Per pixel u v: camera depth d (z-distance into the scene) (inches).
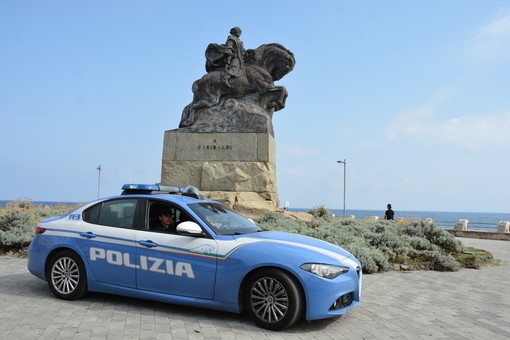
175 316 212.2
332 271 198.1
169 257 215.5
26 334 177.8
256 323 199.3
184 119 643.5
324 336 189.6
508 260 508.1
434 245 459.5
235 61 637.9
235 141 598.5
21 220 437.4
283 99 633.6
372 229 516.4
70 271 238.1
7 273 307.9
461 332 200.2
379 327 205.2
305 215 574.9
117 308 224.1
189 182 594.6
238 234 223.8
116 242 228.7
